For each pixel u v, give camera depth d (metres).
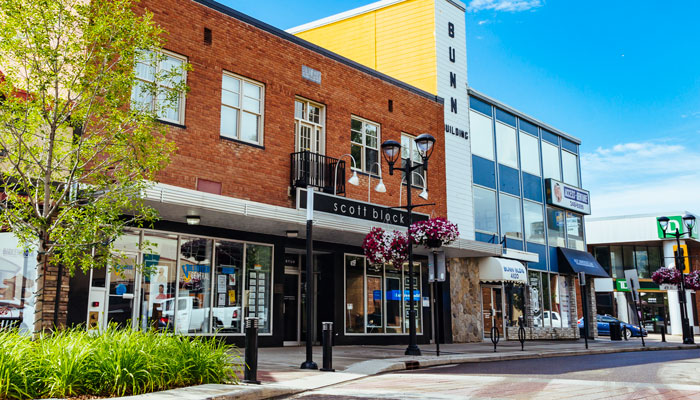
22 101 9.48
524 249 27.55
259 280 17.12
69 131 10.97
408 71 25.00
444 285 22.83
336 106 19.44
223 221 15.45
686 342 26.41
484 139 26.31
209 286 15.80
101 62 10.02
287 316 18.80
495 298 25.48
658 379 10.66
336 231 17.16
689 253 48.09
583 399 7.96
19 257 12.14
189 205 13.35
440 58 24.55
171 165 14.84
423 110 22.98
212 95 16.00
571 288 30.28
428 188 22.58
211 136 15.82
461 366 13.58
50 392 7.18
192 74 15.63
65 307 12.55
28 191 9.44
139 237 14.42
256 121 17.22
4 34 9.03
